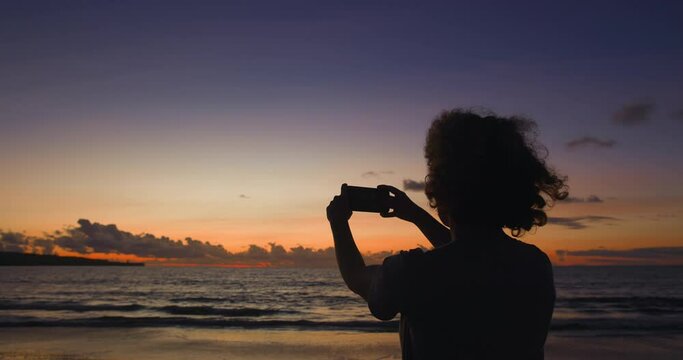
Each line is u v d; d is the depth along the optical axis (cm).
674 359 1025
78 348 1113
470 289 133
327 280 8588
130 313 2397
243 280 8488
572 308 2611
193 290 5575
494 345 133
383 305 135
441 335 134
